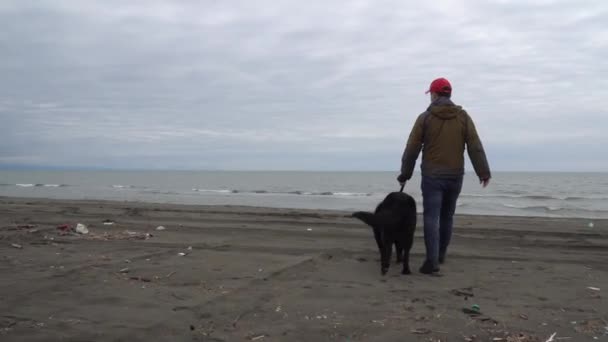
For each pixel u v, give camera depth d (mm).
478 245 8523
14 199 22141
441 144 5777
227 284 5129
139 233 9180
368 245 8180
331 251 7387
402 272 5848
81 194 35094
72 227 9617
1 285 4922
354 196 35062
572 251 7996
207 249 7488
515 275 5859
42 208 15133
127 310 4168
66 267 5848
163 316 4016
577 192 42719
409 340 3555
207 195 35312
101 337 3527
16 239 8039
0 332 3580
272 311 4211
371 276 5688
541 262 6812
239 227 10609
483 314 4195
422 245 8312
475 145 5789
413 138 5828
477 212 21203
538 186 56156
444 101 5832
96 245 7691
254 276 5523
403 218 5723
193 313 4113
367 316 4102
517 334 3697
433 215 5859
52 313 4051
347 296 4730
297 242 8398
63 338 3488
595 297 4824
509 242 8945
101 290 4801
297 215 14266
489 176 5777
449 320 4012
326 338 3580
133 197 31234
